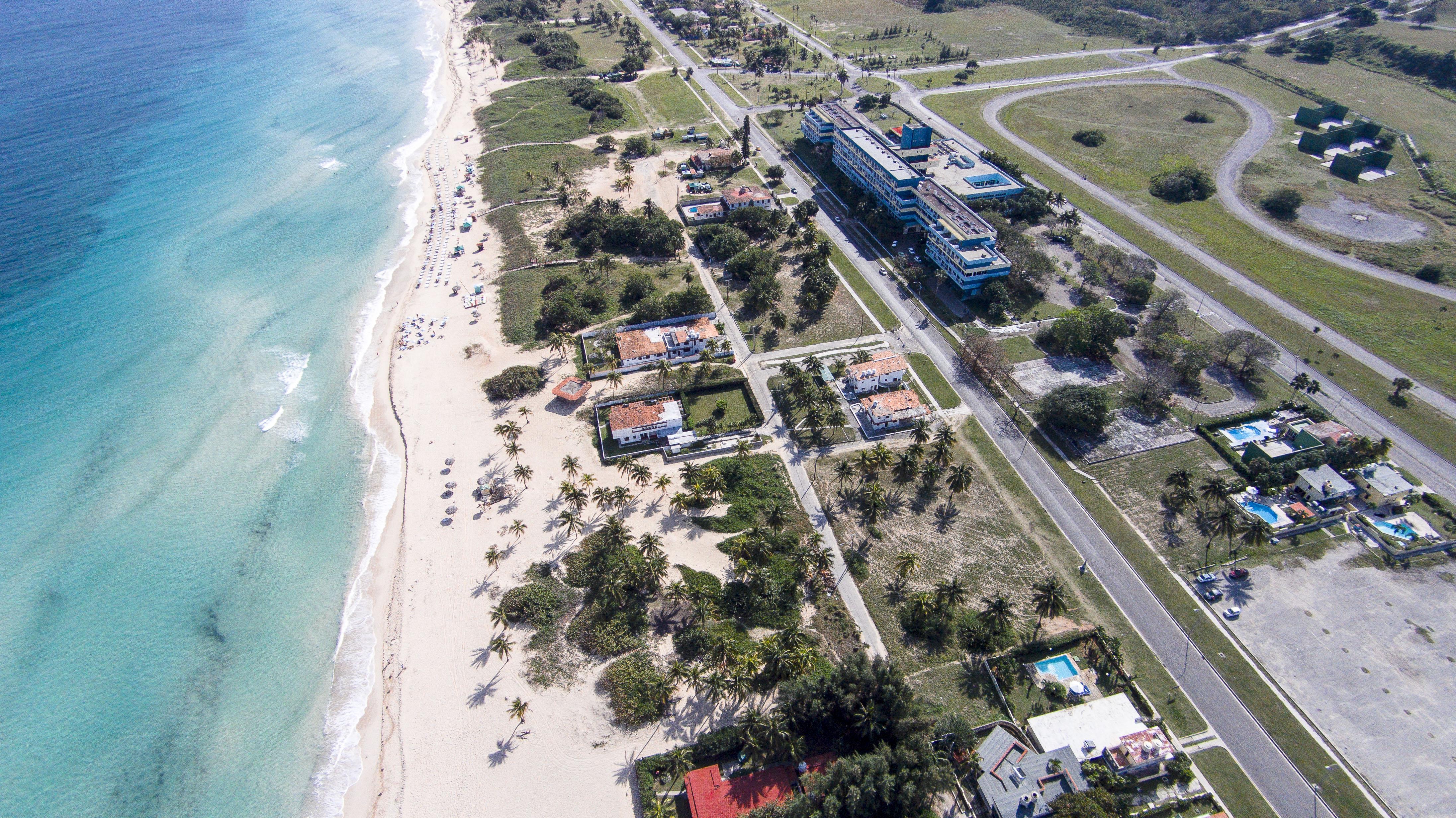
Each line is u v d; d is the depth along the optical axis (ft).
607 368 529.04
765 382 513.45
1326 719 311.88
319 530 428.97
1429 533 388.37
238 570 404.77
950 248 593.83
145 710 339.16
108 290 627.87
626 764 307.99
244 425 499.92
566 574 386.93
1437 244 644.69
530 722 324.80
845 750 301.43
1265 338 543.39
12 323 583.17
